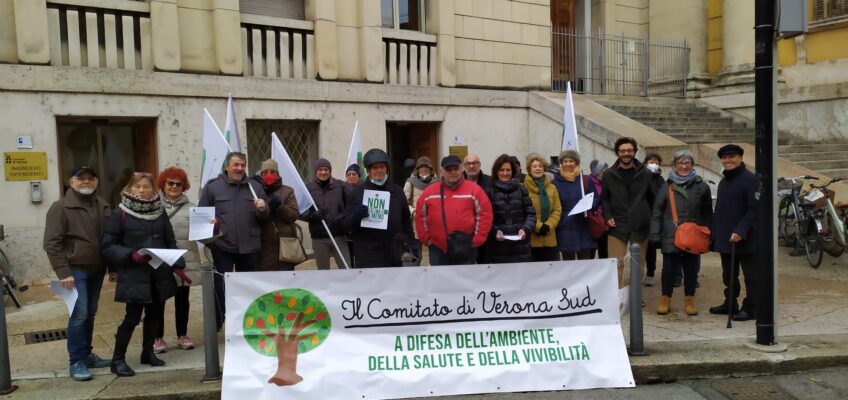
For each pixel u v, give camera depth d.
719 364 5.60
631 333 5.80
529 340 5.52
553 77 15.55
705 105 16.14
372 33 11.13
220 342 6.42
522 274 5.55
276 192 6.57
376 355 5.29
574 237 7.16
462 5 12.38
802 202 10.14
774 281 5.85
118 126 9.48
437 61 12.09
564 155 7.21
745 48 15.65
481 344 5.45
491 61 12.83
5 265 7.95
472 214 6.12
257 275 5.20
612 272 5.68
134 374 5.48
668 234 7.18
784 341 6.14
